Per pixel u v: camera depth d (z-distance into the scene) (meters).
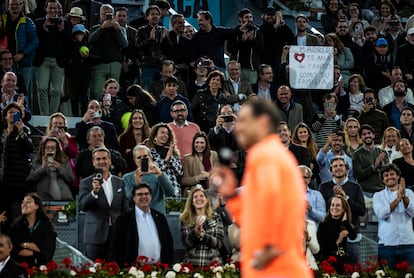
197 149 50.03
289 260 22.31
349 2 81.38
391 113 63.22
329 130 59.47
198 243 42.91
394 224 47.56
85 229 44.78
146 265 40.19
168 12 67.81
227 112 53.03
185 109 53.34
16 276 39.00
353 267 43.34
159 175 45.03
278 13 65.19
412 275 43.19
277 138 22.72
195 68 62.12
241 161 50.47
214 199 45.22
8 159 47.47
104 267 39.81
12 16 59.47
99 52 60.59
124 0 72.31
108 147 51.97
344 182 48.94
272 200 21.72
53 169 47.81
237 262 41.50
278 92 60.00
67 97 60.22
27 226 41.62
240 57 63.84
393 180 47.78
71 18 60.50
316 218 47.72
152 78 61.50
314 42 66.56
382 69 67.88
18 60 59.31
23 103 52.38
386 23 72.00
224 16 76.50
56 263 40.19
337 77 64.31
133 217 42.66
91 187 45.16
